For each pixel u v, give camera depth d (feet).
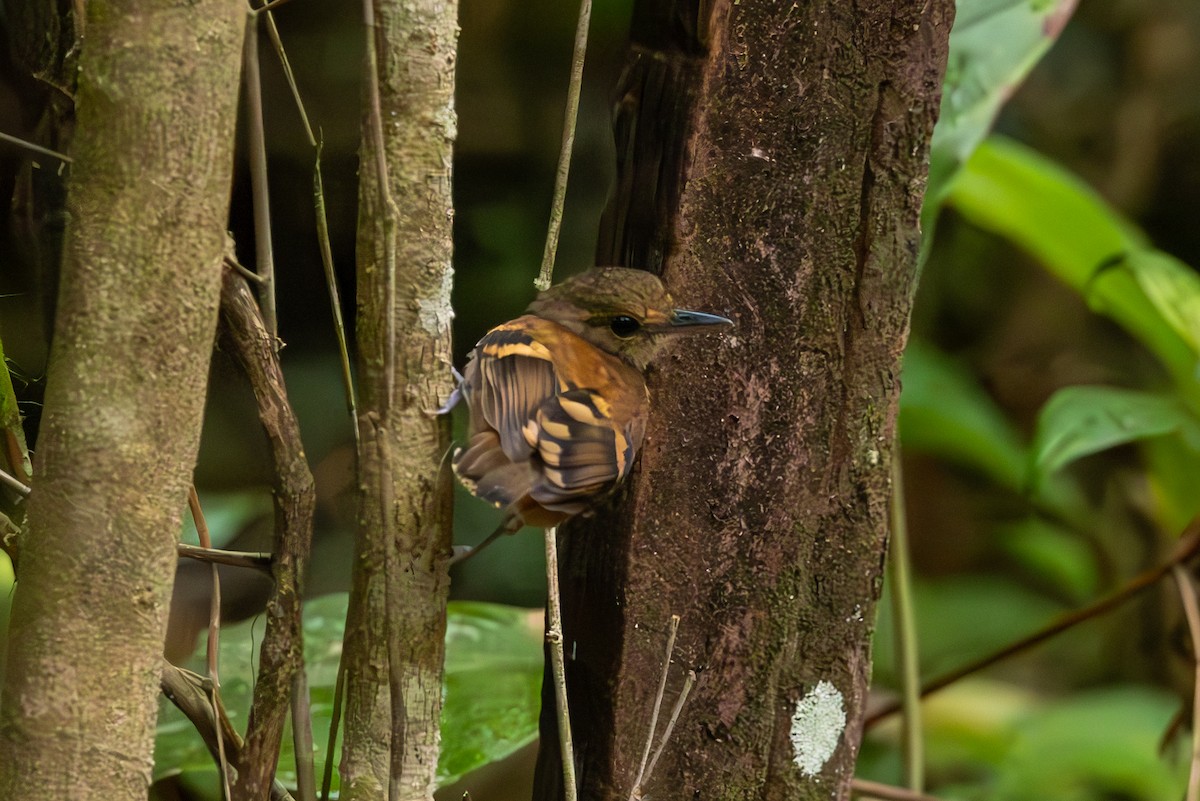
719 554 18.19
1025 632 47.09
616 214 18.43
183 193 12.44
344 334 15.39
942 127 23.93
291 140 25.82
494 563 35.94
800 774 18.94
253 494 26.22
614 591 17.89
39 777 12.39
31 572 12.45
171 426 12.62
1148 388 52.26
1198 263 55.06
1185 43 54.08
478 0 35.96
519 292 36.96
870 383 18.57
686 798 18.43
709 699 18.38
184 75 12.34
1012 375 53.06
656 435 17.81
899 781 39.34
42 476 12.46
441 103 15.24
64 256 12.57
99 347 12.35
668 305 17.66
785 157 17.60
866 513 18.86
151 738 12.88
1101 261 33.73
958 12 24.44
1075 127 54.85
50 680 12.38
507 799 31.22
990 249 53.42
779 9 17.21
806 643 18.83
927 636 45.88
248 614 26.61
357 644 15.47
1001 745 42.24
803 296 18.04
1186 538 28.14
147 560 12.60
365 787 15.38
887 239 18.24
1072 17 54.60
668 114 17.49
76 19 15.83
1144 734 38.83
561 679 16.28
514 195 37.37
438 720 15.89
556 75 36.81
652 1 17.47
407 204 15.15
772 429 18.19
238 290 14.62
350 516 32.58
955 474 52.01
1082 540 48.75
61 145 16.25
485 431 16.21
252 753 15.34
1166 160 54.70
